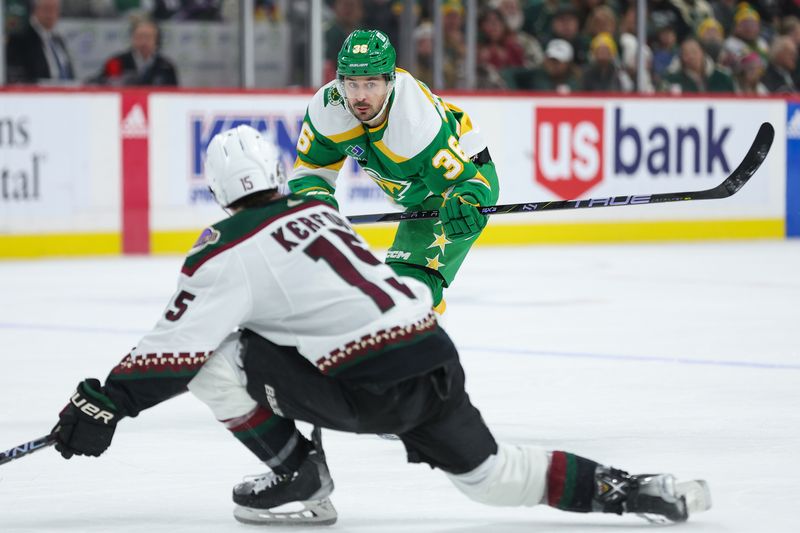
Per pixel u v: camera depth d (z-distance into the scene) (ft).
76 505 34.01
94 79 113.50
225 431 43.50
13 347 62.03
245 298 28.68
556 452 30.22
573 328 68.13
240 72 115.14
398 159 42.42
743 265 100.99
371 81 40.57
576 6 126.11
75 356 59.52
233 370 29.58
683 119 122.11
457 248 45.29
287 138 109.09
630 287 86.69
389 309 28.50
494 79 123.54
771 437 42.06
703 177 123.44
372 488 35.65
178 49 116.26
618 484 30.07
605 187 119.44
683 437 42.06
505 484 29.45
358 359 28.19
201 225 107.55
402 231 45.83
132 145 104.58
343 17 117.50
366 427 28.76
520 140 115.75
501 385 51.88
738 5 133.59
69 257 102.99
